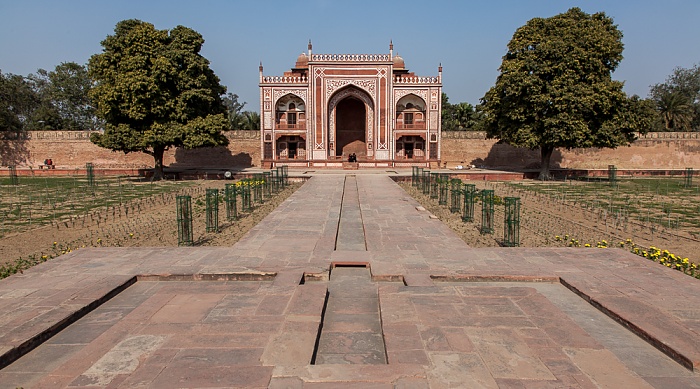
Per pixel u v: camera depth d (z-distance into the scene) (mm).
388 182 17203
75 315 3934
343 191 13930
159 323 3666
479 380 2783
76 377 2863
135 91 17984
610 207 11414
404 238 6977
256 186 12648
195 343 3281
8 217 10055
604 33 19672
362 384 2744
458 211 10562
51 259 5652
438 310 3900
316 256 5816
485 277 4980
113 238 7684
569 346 3275
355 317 4051
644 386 2801
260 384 2738
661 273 5082
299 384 2740
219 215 10117
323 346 3463
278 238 6918
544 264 5457
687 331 3527
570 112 18750
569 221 9516
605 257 5777
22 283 4691
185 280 4988
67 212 10742
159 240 7488
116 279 4801
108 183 18562
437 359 3043
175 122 19141
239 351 3154
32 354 3369
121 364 3016
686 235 8086
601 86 18609
